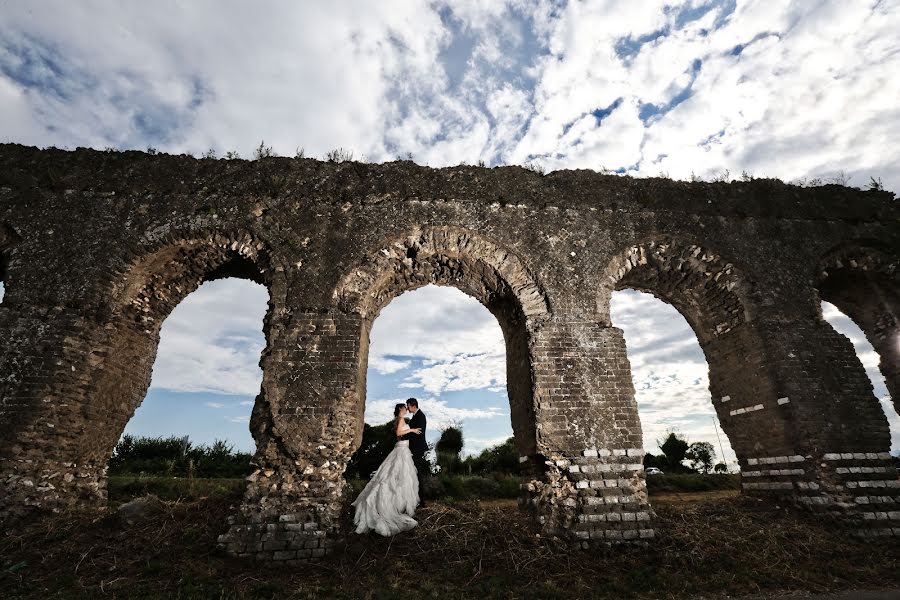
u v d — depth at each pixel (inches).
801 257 362.6
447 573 218.4
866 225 380.5
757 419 335.6
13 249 299.4
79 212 313.6
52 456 266.4
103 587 189.8
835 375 322.0
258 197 329.7
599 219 354.0
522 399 317.7
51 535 234.1
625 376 305.4
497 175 357.4
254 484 255.6
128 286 310.5
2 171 317.7
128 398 326.0
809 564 239.9
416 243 330.0
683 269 367.2
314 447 262.8
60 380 274.8
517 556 237.5
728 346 364.2
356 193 337.7
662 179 378.0
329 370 281.4
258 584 196.9
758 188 383.6
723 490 570.9
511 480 531.2
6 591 186.7
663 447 1002.7
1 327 276.7
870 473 296.4
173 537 242.7
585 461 279.7
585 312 322.0
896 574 228.5
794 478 306.2
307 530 244.4
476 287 356.8
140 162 332.5
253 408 278.4
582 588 203.8
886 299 387.5
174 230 315.0
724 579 216.1
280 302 299.4
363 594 190.4
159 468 571.2
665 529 273.0
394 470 273.3
